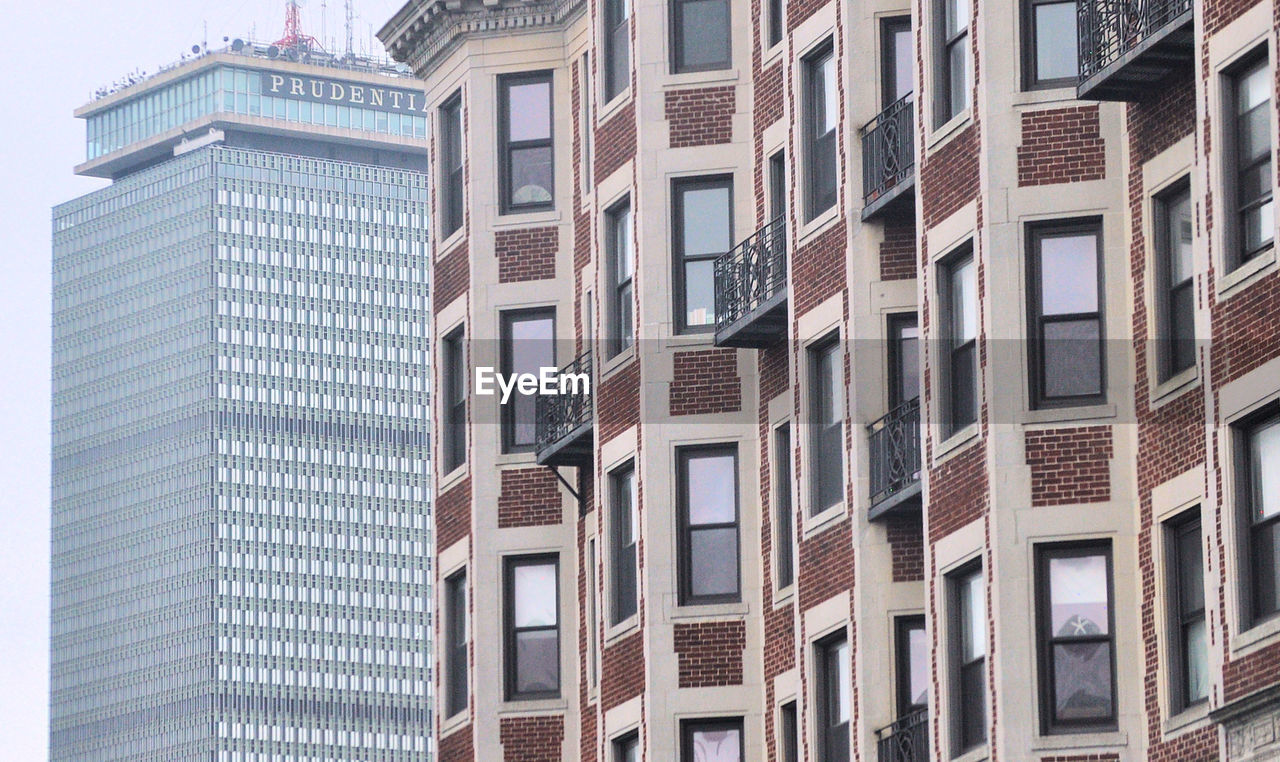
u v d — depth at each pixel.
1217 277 42.34
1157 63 44.84
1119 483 45.84
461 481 70.00
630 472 61.78
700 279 60.56
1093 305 46.56
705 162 60.69
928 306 49.56
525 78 70.38
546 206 69.62
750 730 58.03
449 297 71.19
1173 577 44.62
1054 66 47.59
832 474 54.75
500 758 67.31
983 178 47.59
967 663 48.03
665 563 59.28
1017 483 46.50
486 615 68.19
